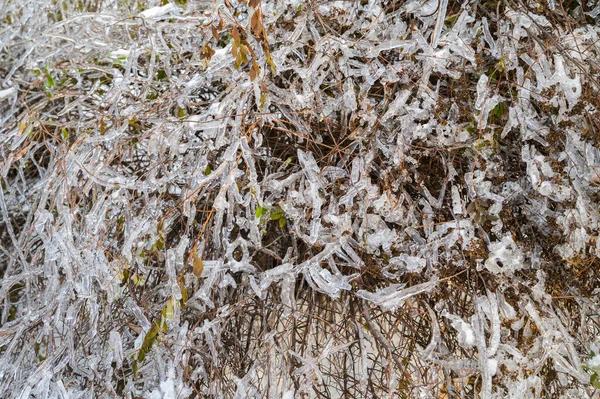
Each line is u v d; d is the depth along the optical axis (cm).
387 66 98
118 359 96
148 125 112
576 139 95
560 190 94
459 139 97
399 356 100
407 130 98
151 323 101
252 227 96
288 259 98
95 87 115
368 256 100
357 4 101
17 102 127
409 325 100
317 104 99
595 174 94
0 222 127
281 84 107
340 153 101
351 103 97
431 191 104
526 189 100
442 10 96
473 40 100
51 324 103
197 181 98
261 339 101
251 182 95
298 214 97
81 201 105
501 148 100
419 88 97
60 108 125
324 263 104
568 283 98
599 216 94
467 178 95
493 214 95
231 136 97
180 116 105
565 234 94
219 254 100
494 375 95
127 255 97
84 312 108
